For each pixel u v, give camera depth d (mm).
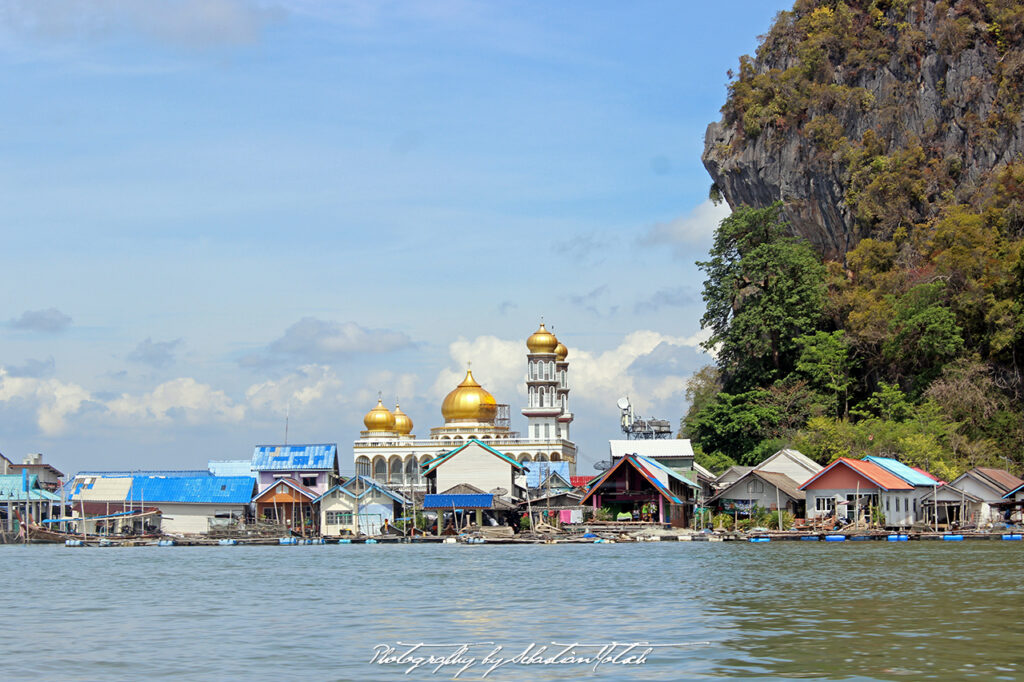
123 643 39688
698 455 138750
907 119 157250
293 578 67938
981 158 148875
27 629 44188
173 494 137500
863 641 36031
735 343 144125
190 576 71812
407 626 42625
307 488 141750
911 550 81062
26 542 127750
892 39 161625
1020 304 122562
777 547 88125
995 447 118812
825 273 148625
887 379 135500
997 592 49812
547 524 116250
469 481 125438
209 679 32188
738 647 35250
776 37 173875
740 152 169125
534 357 197875
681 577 60438
